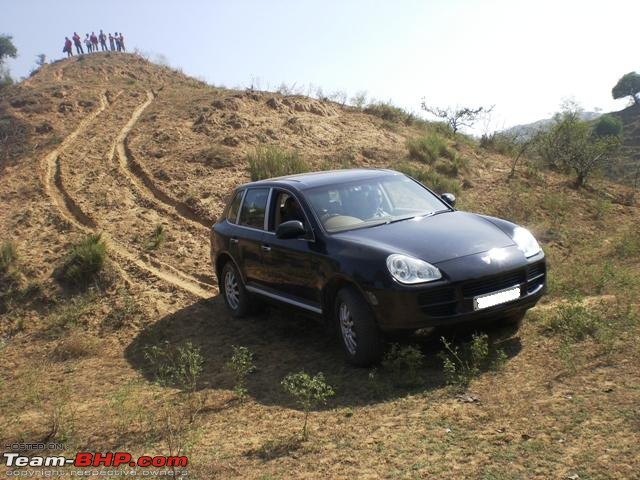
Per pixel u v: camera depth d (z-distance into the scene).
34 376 6.82
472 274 5.30
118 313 8.57
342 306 5.80
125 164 15.99
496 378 5.00
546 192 13.95
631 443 3.61
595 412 4.09
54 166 16.48
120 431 5.04
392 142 17.27
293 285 6.54
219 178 14.09
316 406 5.05
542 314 6.34
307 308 6.36
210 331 7.73
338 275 5.73
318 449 4.18
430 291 5.21
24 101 24.33
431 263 5.35
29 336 8.35
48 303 9.21
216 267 8.28
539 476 3.40
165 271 10.12
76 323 8.46
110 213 12.78
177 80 38.44
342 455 4.04
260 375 6.05
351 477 3.71
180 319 8.23
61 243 11.25
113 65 39.09
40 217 12.62
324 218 6.33
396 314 5.26
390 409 4.73
